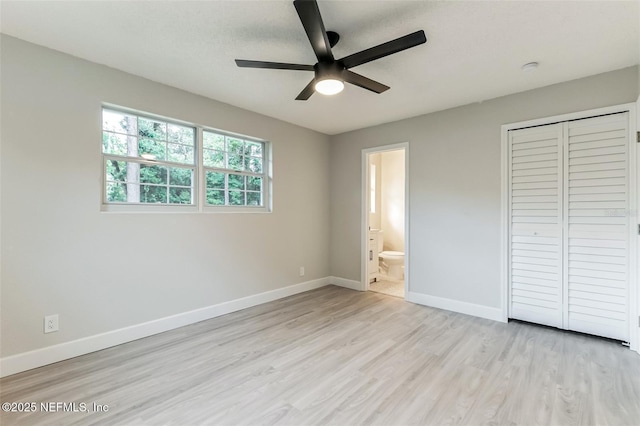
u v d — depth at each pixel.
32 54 2.20
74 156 2.39
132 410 1.74
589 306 2.72
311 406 1.78
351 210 4.52
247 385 2.00
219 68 2.57
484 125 3.26
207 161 3.34
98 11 1.85
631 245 2.50
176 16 1.90
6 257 2.11
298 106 3.46
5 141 2.11
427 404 1.80
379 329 2.94
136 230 2.72
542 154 2.93
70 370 2.17
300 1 1.45
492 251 3.22
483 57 2.36
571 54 2.31
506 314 3.12
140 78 2.72
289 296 4.10
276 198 3.96
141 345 2.59
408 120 3.87
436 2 1.75
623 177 2.54
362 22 1.94
